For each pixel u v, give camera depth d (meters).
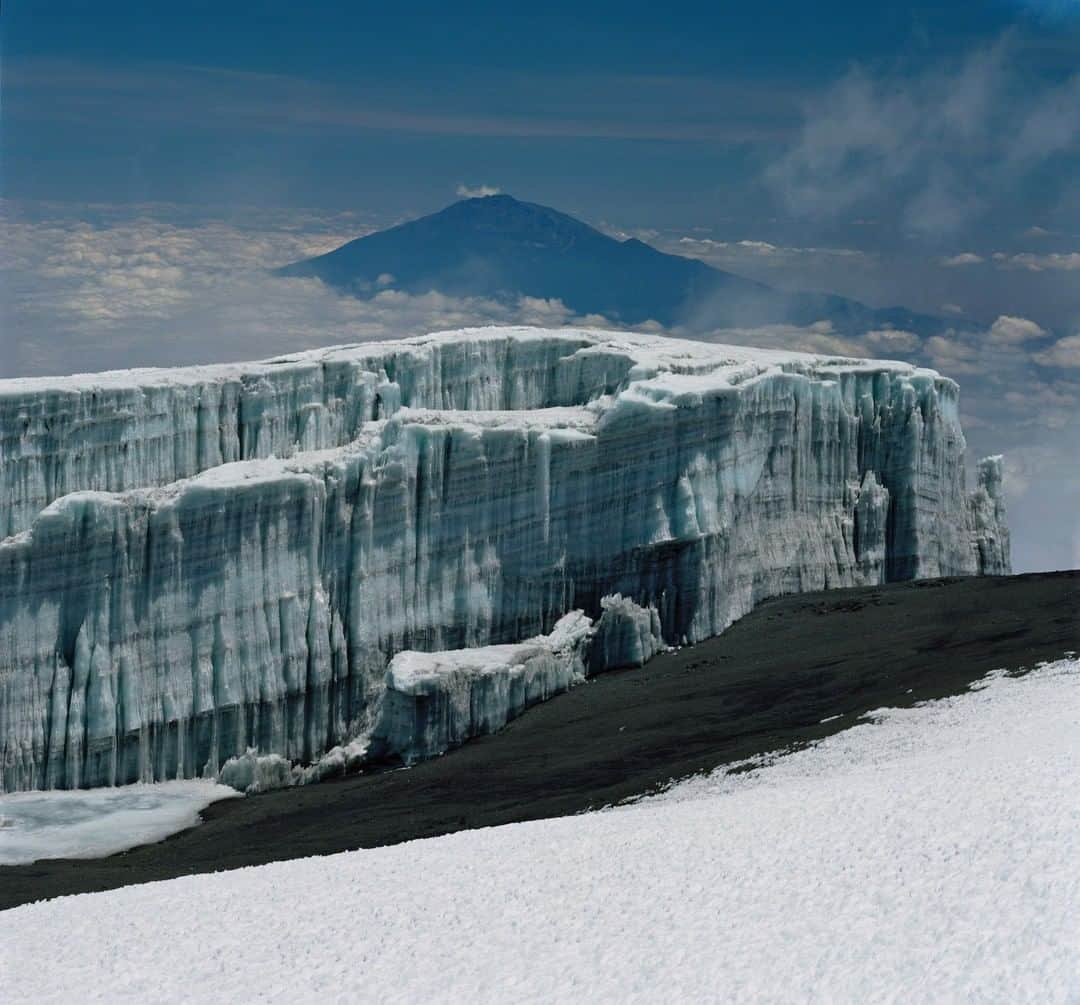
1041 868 31.78
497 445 91.38
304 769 82.50
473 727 84.31
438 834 65.19
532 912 36.88
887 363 113.19
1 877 64.69
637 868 38.97
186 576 80.62
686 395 94.38
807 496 106.81
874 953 30.02
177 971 36.25
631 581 94.81
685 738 74.50
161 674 80.19
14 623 76.44
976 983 27.59
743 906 34.34
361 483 87.06
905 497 110.31
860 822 38.78
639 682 88.69
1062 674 60.19
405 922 37.59
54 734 77.62
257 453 88.88
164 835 72.75
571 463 92.94
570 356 104.00
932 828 36.59
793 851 37.62
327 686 85.44
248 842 69.25
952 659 75.94
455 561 91.06
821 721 69.31
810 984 29.31
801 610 98.88
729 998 29.61
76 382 81.75
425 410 91.50
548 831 47.56
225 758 81.94
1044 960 27.67
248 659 82.31
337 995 33.41
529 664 87.44
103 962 37.53
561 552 93.38
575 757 75.75
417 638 89.62
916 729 56.84
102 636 78.69
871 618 93.62
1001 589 94.44
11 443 78.25
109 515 78.12
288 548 83.88
